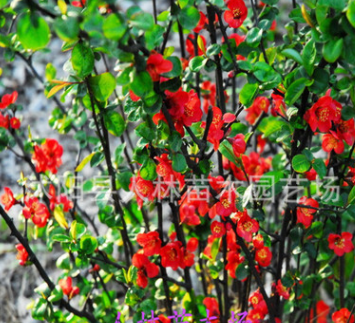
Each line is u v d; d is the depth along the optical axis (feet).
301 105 5.12
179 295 6.21
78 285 6.12
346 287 6.15
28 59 6.37
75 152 8.85
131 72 4.74
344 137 5.24
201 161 5.20
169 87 4.89
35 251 7.70
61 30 4.55
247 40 5.41
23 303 7.35
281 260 5.57
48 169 6.10
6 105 5.93
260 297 5.74
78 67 4.87
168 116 4.99
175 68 4.86
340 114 5.17
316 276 5.84
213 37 5.37
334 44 4.78
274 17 5.65
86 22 4.57
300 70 4.96
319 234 5.81
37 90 10.00
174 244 5.48
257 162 6.09
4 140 5.95
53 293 5.68
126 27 4.58
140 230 6.12
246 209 5.29
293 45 5.63
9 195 5.72
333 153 5.50
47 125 9.35
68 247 5.85
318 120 5.12
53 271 7.54
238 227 5.30
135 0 10.50
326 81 4.92
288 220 5.45
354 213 5.28
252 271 5.49
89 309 6.24
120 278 5.63
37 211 5.81
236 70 5.28
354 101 5.13
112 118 5.29
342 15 4.75
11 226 5.57
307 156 5.18
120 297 7.22
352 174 5.52
